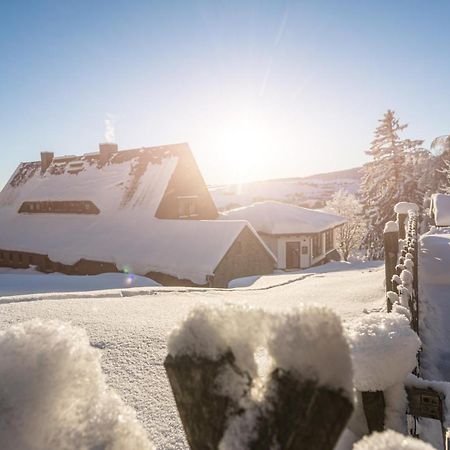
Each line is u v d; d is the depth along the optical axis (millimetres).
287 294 10695
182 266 20922
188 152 31766
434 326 5992
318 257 32875
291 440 446
